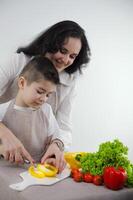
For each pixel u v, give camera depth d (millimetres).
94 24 1920
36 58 1016
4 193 808
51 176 856
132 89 2145
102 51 1979
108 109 2064
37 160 1027
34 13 1702
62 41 1047
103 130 2062
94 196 764
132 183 839
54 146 982
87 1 1873
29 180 813
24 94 973
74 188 798
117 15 2008
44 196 729
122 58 2070
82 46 1146
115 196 792
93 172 853
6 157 912
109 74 2031
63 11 1793
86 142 2000
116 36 2021
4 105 1017
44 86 943
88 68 1931
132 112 2176
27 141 1015
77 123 1946
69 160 975
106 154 860
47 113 1036
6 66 1139
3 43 1627
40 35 1151
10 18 1637
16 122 996
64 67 1111
